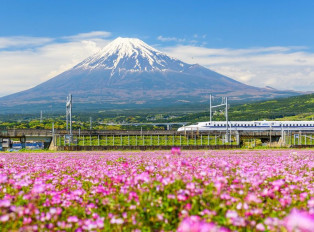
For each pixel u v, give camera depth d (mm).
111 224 9000
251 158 29078
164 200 9773
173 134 96438
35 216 9164
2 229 8273
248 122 120250
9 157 37250
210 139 102000
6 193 11758
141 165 21656
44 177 15664
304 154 38344
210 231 6359
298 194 11750
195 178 11797
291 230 5895
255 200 9430
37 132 90312
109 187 12094
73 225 9133
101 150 70625
